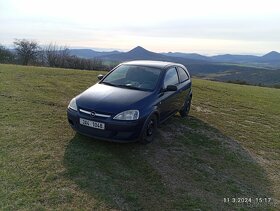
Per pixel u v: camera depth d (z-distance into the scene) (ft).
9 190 13.02
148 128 19.43
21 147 17.48
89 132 17.88
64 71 58.54
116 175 15.52
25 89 33.86
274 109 40.57
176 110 25.38
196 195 14.74
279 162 20.70
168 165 17.53
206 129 25.80
